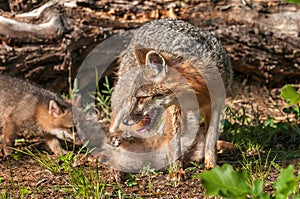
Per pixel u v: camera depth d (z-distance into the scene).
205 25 13.83
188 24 10.47
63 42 13.27
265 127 12.10
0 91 12.74
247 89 14.73
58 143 12.34
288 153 10.94
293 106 14.07
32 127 12.80
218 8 13.94
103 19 13.42
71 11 13.38
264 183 9.08
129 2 13.56
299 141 11.72
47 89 13.77
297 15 14.17
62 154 10.91
